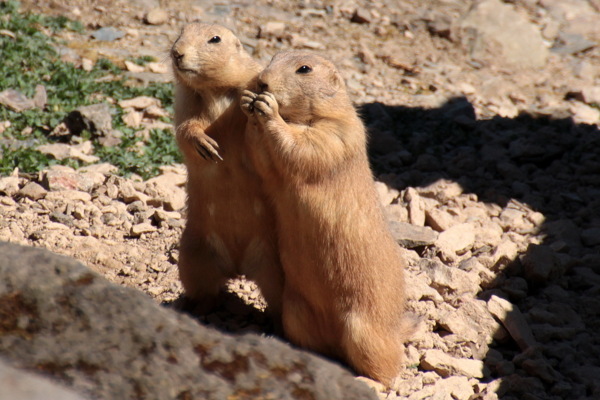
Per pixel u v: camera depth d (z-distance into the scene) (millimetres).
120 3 22094
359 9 22938
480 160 16156
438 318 10609
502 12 22641
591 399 9445
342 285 9086
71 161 14102
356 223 8977
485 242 12805
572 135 17328
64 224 12148
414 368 9781
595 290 11961
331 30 22234
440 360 9781
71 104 16156
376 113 17656
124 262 11438
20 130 15109
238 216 9734
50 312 4781
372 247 9070
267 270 9938
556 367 10258
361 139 9125
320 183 8805
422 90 19609
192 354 4828
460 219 13680
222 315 10523
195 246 10047
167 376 4676
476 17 22531
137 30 20859
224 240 9977
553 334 10734
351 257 9008
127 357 4699
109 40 20125
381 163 15820
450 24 22375
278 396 4832
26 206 12477
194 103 9625
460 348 10281
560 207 14727
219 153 9461
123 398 4555
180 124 9633
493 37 21891
